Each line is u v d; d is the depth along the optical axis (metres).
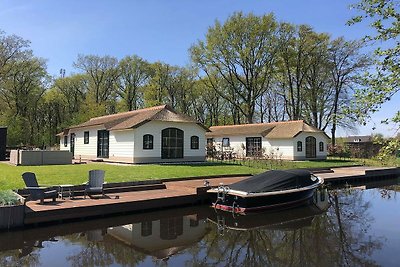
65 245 9.32
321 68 42.66
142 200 12.53
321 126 44.38
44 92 49.94
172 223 12.01
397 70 6.93
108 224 11.67
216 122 58.25
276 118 54.75
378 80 7.09
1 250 8.84
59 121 53.94
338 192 20.38
